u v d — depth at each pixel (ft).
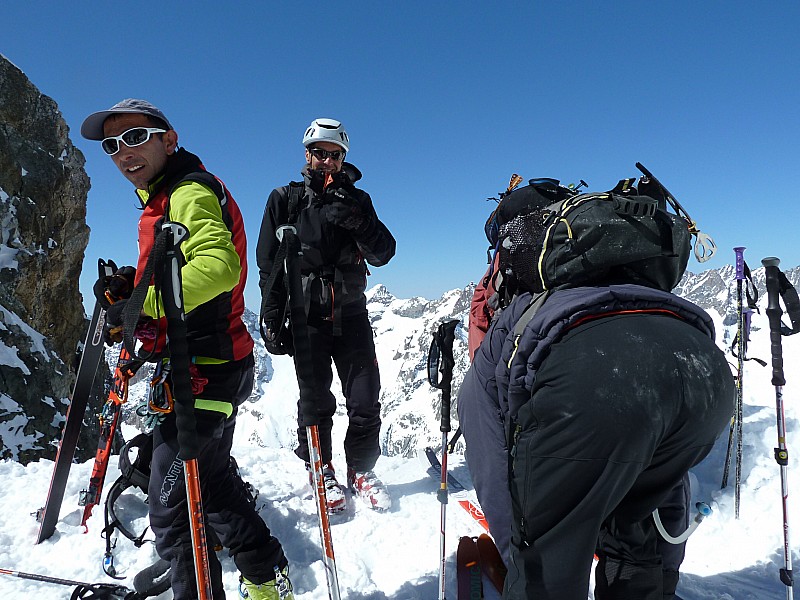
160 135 7.59
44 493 11.89
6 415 22.44
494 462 6.68
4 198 30.55
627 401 4.76
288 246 6.22
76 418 10.49
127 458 10.09
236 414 7.89
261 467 15.07
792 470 13.16
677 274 5.91
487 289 8.57
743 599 9.14
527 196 7.80
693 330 5.40
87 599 8.29
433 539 11.43
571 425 4.93
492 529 6.70
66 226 36.09
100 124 7.63
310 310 12.31
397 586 9.73
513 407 5.78
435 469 16.11
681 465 5.42
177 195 6.86
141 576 8.30
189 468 5.82
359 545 11.18
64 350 35.58
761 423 14.88
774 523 11.55
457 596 8.29
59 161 35.14
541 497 5.29
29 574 8.96
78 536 10.43
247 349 7.70
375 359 13.25
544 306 5.71
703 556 10.84
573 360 5.05
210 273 6.37
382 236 12.80
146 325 6.73
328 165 12.29
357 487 13.24
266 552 7.72
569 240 5.67
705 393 5.02
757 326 22.08
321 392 12.62
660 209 5.72
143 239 7.34
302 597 9.23
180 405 5.65
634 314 5.36
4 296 29.22
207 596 5.89
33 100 35.17
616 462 4.83
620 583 5.92
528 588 5.47
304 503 12.73
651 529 6.06
